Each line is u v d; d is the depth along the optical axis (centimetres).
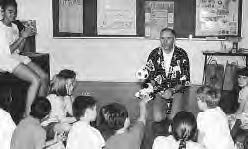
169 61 494
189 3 767
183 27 773
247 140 336
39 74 527
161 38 486
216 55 750
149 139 448
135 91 718
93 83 781
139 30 783
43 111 332
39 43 798
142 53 790
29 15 790
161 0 769
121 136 321
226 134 349
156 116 486
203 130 350
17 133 326
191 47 777
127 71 799
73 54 801
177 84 494
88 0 781
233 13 766
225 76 732
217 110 361
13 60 487
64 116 408
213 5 766
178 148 297
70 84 415
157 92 491
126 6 778
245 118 415
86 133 323
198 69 783
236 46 734
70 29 791
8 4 481
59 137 363
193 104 624
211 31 771
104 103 643
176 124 298
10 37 496
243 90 490
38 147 322
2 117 361
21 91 496
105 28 787
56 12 788
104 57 798
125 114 326
